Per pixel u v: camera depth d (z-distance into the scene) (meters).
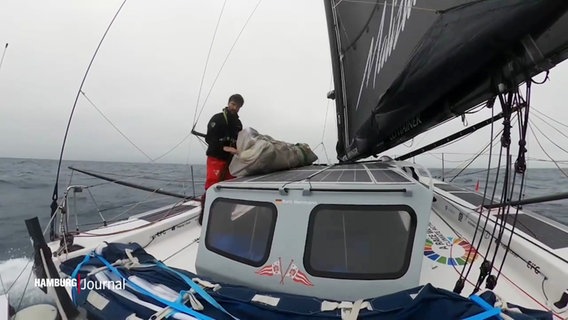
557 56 1.17
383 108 2.19
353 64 3.40
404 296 1.56
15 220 7.70
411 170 2.47
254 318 1.61
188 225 4.60
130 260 2.23
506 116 1.40
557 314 2.36
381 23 2.46
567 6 0.98
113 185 13.98
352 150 3.74
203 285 1.88
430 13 1.63
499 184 8.52
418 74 1.65
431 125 2.29
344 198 1.99
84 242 3.46
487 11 1.17
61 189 12.88
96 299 1.90
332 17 4.12
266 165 2.94
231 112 4.36
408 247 1.87
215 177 4.24
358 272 1.91
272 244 2.06
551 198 3.96
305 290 1.97
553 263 2.58
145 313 1.70
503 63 1.33
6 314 2.07
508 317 1.29
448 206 4.55
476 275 2.89
